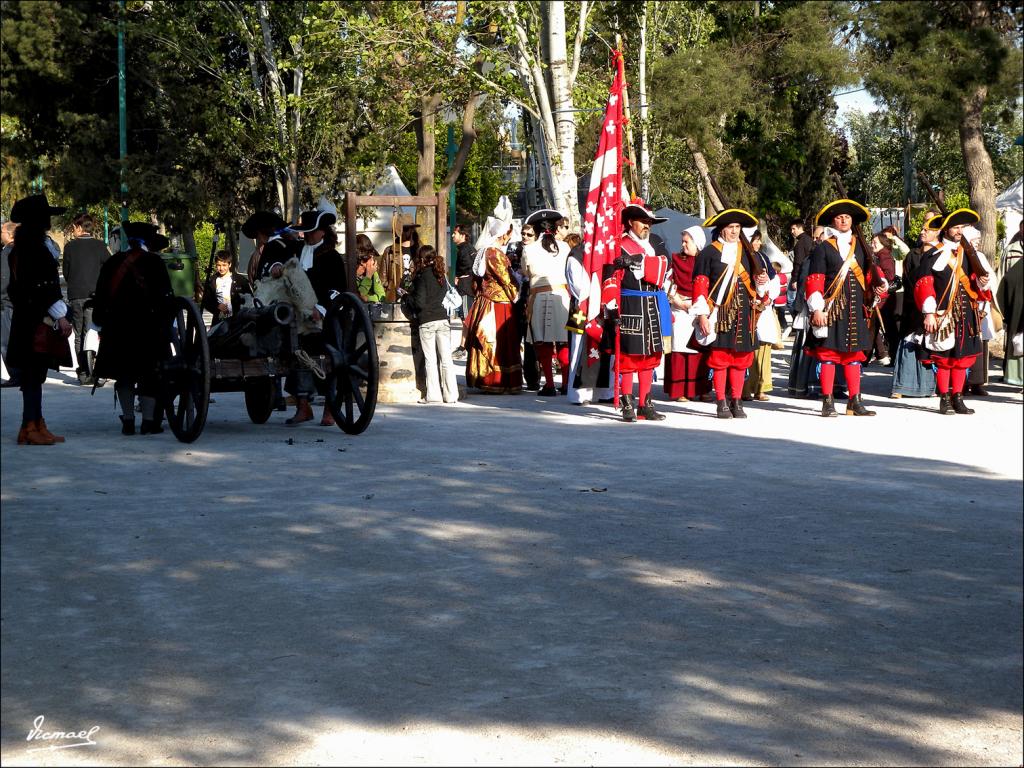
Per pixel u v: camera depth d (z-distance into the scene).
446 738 4.25
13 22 37.19
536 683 4.79
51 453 10.38
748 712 4.50
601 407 14.02
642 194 32.91
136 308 11.23
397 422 12.55
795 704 4.59
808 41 20.30
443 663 5.01
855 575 6.39
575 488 8.75
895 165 22.52
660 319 12.89
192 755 4.10
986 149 14.84
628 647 5.21
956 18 9.04
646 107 32.16
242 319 11.20
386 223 31.38
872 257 13.26
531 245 15.24
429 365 14.34
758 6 28.50
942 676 4.90
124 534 7.26
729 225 12.84
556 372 17.53
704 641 5.30
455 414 13.27
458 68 28.84
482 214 62.06
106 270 11.31
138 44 37.75
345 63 31.41
